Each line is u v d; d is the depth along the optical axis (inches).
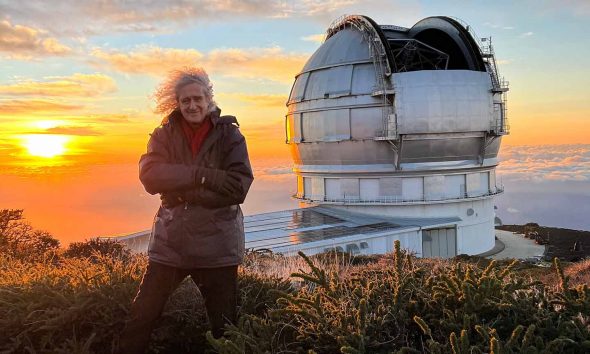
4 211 853.8
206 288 205.6
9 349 215.0
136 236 1504.7
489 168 2129.7
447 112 1927.9
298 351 183.9
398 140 1923.0
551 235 2456.9
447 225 1984.5
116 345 224.4
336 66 2081.7
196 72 202.4
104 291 238.5
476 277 213.6
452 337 149.7
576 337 169.5
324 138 2081.7
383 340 181.8
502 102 2100.1
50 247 820.0
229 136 203.9
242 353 168.2
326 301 209.6
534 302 201.5
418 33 2391.7
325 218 2031.3
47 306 235.5
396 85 1926.7
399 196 2014.0
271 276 320.8
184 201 196.7
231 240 202.7
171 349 231.8
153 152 198.8
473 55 2098.9
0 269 366.0
